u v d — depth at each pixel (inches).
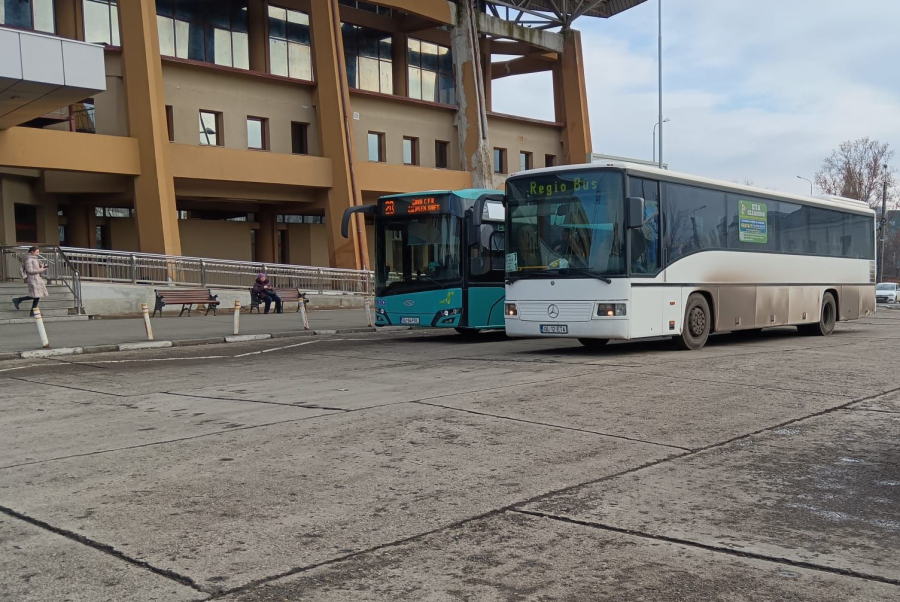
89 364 557.6
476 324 726.5
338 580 165.2
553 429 311.3
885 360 539.8
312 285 1279.5
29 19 1129.4
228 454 275.4
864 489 231.0
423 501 219.1
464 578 165.9
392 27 1601.9
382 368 520.1
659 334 578.2
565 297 566.3
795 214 751.1
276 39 1423.5
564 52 1803.6
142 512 211.3
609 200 554.9
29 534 195.2
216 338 721.6
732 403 367.9
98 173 1145.4
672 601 154.4
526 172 593.9
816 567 171.8
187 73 1258.0
